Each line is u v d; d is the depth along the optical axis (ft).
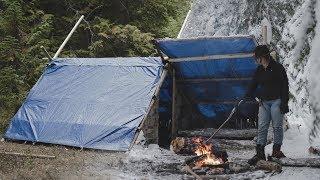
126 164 25.16
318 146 28.55
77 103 32.99
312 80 34.06
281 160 23.59
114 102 32.07
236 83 36.01
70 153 28.55
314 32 36.24
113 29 54.54
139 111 30.91
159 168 23.76
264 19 44.68
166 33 64.59
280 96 24.00
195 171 22.15
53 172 22.94
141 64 34.09
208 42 31.58
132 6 60.13
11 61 46.70
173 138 36.42
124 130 30.07
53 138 31.63
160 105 38.19
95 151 29.45
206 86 37.27
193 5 58.13
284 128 33.86
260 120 24.52
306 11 37.78
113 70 34.53
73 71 35.78
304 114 34.32
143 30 61.98
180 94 38.37
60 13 56.44
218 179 20.85
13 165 24.52
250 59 32.71
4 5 50.34
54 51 51.49
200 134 36.01
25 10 50.88
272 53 34.45
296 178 20.63
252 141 33.94
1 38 47.85
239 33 48.44
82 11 55.57
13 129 33.63
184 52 33.06
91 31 54.85
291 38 39.42
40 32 47.21
